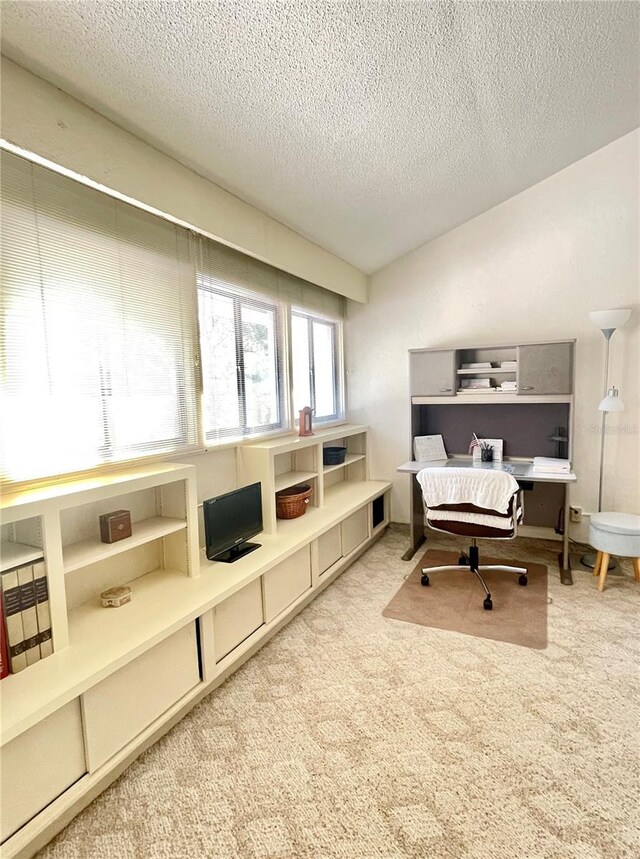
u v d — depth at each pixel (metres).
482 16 1.81
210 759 1.71
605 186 3.48
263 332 3.27
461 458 4.09
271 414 3.39
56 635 1.62
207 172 2.32
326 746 1.76
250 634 2.38
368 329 4.46
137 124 1.88
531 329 3.81
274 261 2.99
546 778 1.59
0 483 1.68
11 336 1.69
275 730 1.85
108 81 1.63
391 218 3.40
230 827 1.44
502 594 3.01
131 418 2.21
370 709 1.96
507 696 2.01
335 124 2.20
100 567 2.07
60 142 1.64
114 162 1.85
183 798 1.55
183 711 1.93
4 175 1.65
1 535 1.69
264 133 2.13
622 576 3.26
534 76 2.28
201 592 2.08
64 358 1.88
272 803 1.52
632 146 3.37
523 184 3.61
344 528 3.50
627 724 1.83
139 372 2.24
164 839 1.41
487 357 3.97
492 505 2.86
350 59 1.83
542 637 2.48
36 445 1.79
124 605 1.96
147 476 2.00
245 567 2.36
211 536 2.37
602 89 2.60
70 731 1.49
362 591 3.12
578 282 3.63
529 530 4.04
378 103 2.13
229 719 1.92
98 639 1.70
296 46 1.70
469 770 1.63
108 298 2.06
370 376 4.50
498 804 1.49
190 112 1.88
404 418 4.39
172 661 1.88
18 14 1.32
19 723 1.29
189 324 2.55
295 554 2.77
